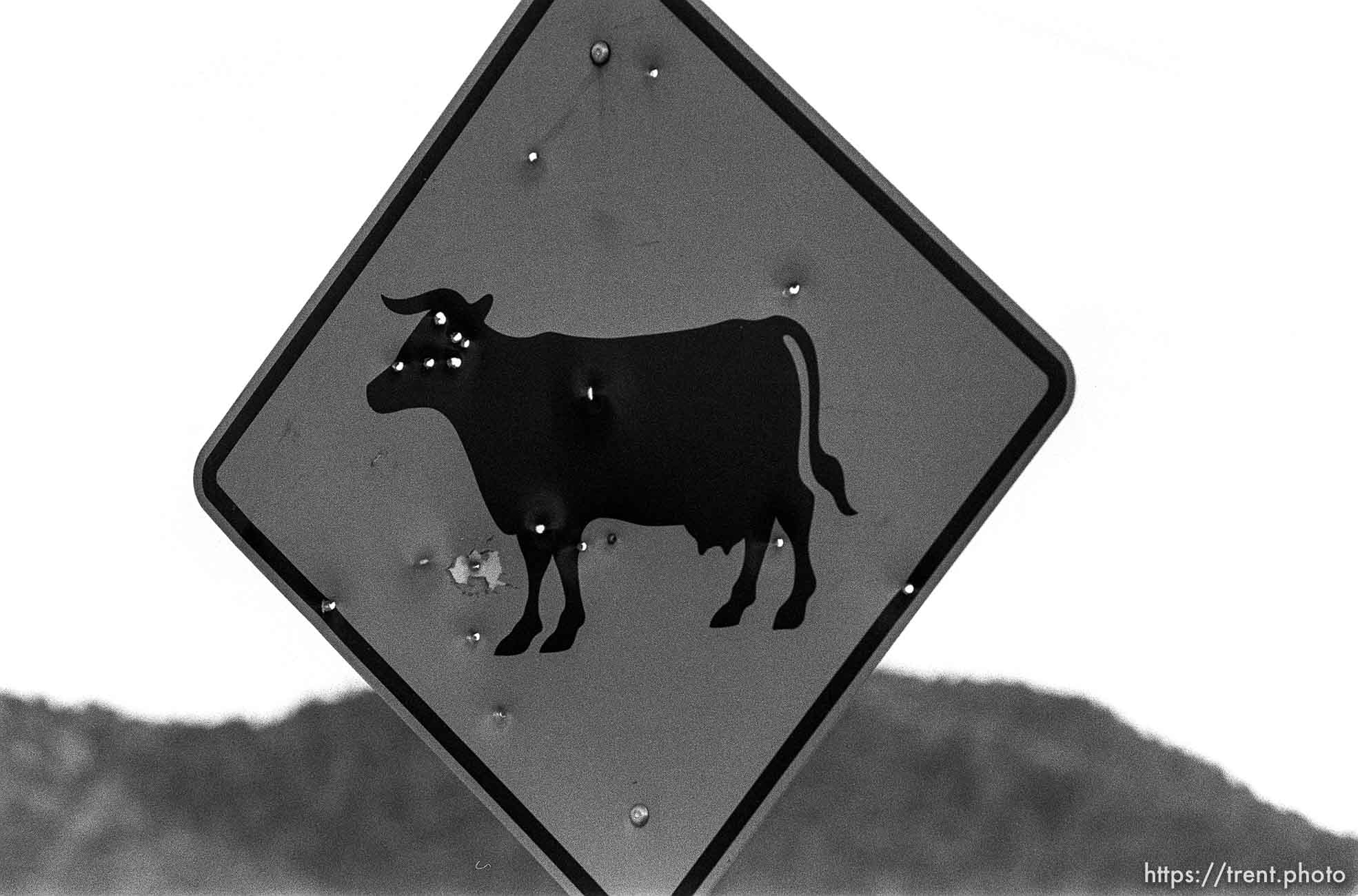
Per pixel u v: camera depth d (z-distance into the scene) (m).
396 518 7.79
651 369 7.75
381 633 7.81
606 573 7.77
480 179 7.74
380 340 7.77
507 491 7.78
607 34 7.71
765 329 7.73
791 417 7.73
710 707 7.77
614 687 7.78
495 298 7.76
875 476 7.73
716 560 7.75
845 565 7.74
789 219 7.71
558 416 7.76
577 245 7.74
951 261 7.70
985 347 7.70
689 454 7.75
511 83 7.72
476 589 7.79
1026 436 7.70
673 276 7.73
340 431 7.79
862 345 7.72
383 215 7.75
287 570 7.81
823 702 7.75
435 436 7.78
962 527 7.72
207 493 7.81
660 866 7.77
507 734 7.80
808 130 7.70
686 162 7.72
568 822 7.79
